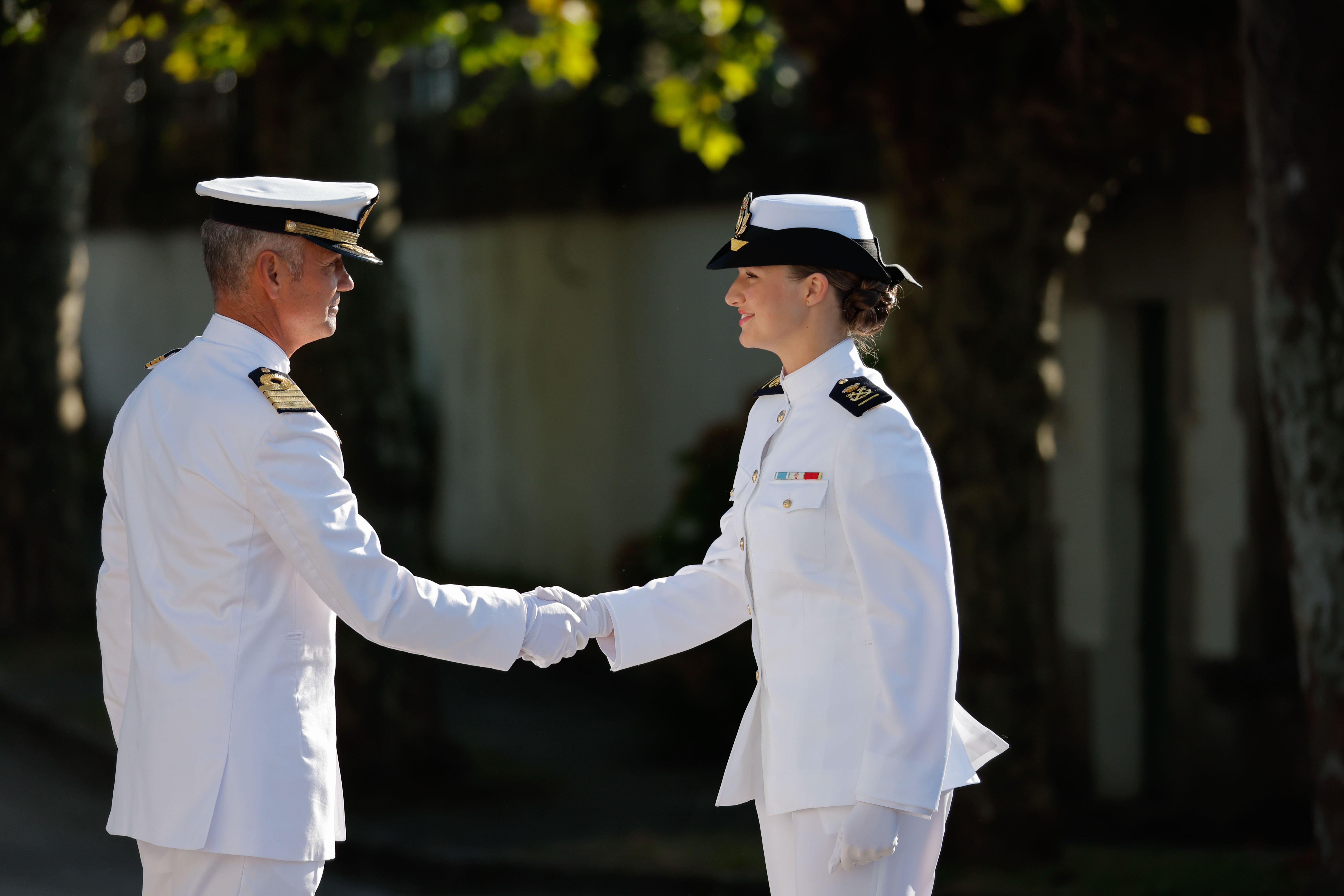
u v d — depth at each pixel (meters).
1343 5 9.90
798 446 6.14
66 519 23.12
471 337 25.75
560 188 23.00
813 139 18.86
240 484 5.72
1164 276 15.76
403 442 15.94
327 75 15.68
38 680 20.17
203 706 5.66
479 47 18.19
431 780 16.05
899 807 5.64
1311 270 10.20
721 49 18.73
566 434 23.78
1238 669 15.58
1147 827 15.29
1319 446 10.33
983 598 13.05
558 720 19.52
